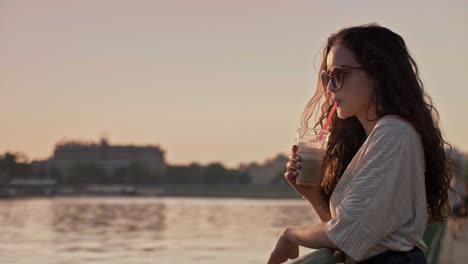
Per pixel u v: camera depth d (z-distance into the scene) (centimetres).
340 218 253
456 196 306
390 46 275
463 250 1348
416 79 277
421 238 264
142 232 2539
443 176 279
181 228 2789
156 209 5997
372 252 260
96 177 19238
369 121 278
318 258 251
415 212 261
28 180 12925
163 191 19338
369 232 250
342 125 304
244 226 2916
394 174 252
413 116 268
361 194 252
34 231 2561
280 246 281
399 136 257
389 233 254
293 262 233
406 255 258
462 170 6669
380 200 250
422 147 267
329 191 307
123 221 3534
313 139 304
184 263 1402
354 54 275
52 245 1888
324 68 301
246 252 1628
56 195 14750
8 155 11725
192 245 1867
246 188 18975
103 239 2159
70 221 3516
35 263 1462
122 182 19562
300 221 3391
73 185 18350
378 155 255
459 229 1750
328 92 303
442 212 287
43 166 16912
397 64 273
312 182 305
